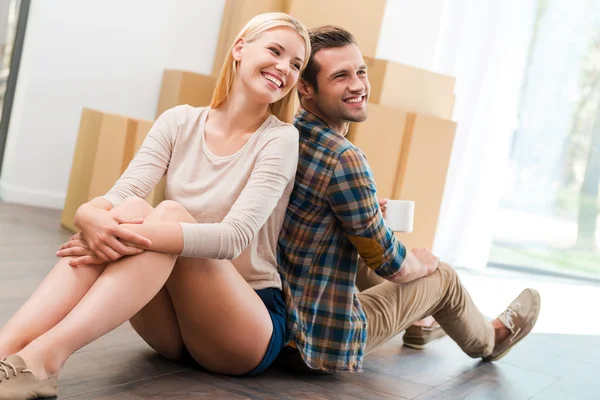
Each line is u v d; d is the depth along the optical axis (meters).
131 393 1.48
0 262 2.63
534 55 5.46
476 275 4.66
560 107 5.46
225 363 1.64
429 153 3.61
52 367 1.32
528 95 5.48
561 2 5.39
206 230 1.43
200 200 1.56
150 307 1.61
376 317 1.83
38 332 1.35
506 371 2.21
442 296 1.96
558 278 5.21
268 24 1.55
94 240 1.38
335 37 1.71
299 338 1.67
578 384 2.21
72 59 4.29
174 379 1.61
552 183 5.52
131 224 1.39
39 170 4.30
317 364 1.71
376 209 1.69
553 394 2.04
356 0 3.89
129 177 1.59
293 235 1.70
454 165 4.90
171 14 4.51
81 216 1.40
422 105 3.69
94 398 1.41
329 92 1.70
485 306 3.50
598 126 5.43
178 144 1.61
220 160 1.57
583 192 5.50
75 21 4.26
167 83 4.44
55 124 4.30
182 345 1.71
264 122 1.59
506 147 4.91
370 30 3.93
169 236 1.39
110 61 4.39
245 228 1.48
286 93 1.60
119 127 3.39
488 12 4.84
